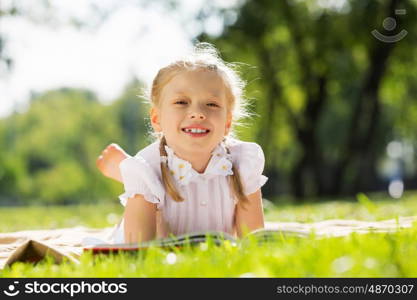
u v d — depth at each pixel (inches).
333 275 107.2
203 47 209.5
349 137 986.1
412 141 1737.2
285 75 1048.2
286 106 1040.2
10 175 2630.4
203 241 142.0
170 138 165.3
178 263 120.2
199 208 168.1
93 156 2738.7
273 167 1386.6
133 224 164.6
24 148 2807.6
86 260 136.4
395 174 2299.5
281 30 1002.7
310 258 115.6
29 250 142.3
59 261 141.5
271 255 117.5
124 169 164.7
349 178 1142.3
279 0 943.0
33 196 2770.7
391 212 326.3
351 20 908.0
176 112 163.2
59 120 2795.3
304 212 394.0
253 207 174.2
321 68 986.1
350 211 374.6
